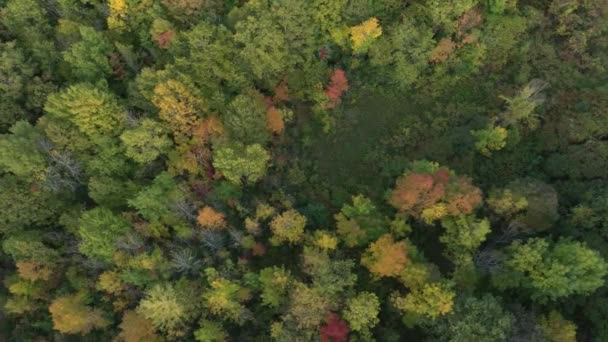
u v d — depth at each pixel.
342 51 72.31
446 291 51.97
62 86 70.75
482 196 62.12
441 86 72.94
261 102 65.94
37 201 62.81
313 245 58.03
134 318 54.75
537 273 54.50
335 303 53.97
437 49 69.81
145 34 71.19
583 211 60.22
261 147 61.94
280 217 57.91
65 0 71.69
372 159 70.38
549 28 74.94
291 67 69.00
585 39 72.38
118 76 71.50
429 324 53.50
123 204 63.41
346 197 67.94
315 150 71.56
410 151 70.62
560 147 68.19
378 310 54.28
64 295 59.00
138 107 66.56
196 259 59.00
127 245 58.03
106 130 63.44
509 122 68.19
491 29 72.50
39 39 71.94
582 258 52.75
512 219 59.97
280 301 55.84
